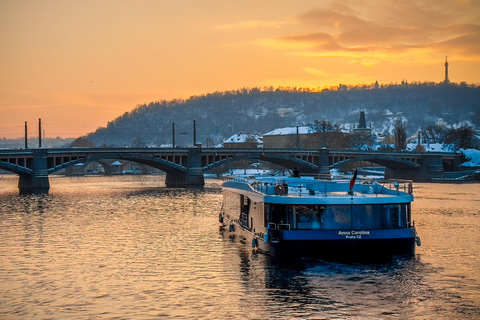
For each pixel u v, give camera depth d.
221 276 43.44
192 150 181.00
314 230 44.81
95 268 46.78
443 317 34.62
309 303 36.97
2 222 75.94
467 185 175.62
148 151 170.75
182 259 49.69
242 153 192.75
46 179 153.38
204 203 103.62
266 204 47.88
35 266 47.59
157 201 108.69
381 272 43.91
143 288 40.66
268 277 42.72
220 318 34.44
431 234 64.50
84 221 76.62
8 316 34.94
